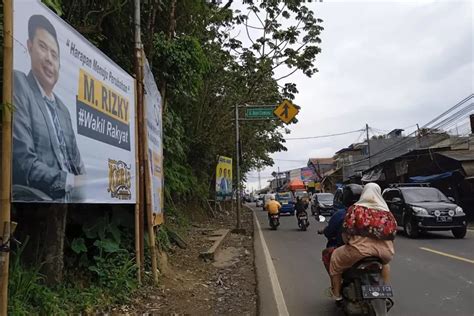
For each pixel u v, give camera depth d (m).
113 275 6.24
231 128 22.61
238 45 18.27
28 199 3.95
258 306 6.80
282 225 23.12
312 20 17.80
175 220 14.55
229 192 21.64
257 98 19.72
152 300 6.50
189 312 6.30
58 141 4.54
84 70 5.30
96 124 5.61
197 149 20.30
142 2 8.97
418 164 28.92
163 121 10.70
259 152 30.02
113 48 8.63
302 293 7.84
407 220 15.61
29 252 5.17
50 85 4.43
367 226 5.31
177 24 11.88
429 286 8.05
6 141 3.56
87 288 5.85
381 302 5.05
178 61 10.05
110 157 6.03
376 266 5.27
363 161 56.19
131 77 7.05
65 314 4.73
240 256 11.84
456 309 6.59
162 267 8.07
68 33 4.89
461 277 8.71
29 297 4.52
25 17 3.96
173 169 12.62
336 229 6.21
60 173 4.56
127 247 7.17
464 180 23.72
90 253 6.58
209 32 15.95
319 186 77.19
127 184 6.61
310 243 14.93
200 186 21.31
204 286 8.02
